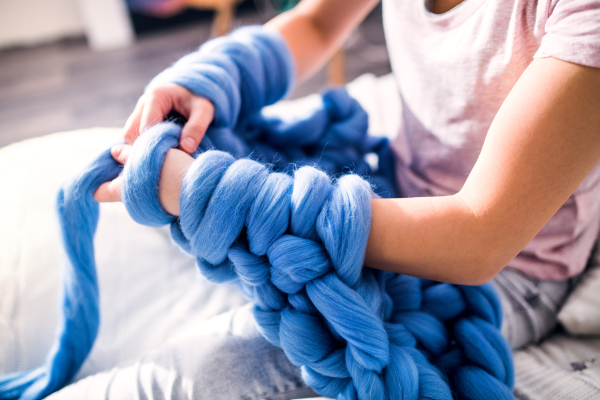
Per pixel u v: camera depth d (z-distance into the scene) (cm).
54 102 210
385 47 233
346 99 60
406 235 34
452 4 43
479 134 44
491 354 39
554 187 30
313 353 34
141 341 55
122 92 213
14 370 51
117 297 58
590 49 27
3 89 229
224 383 40
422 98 50
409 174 57
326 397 38
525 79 31
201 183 32
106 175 40
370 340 33
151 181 34
